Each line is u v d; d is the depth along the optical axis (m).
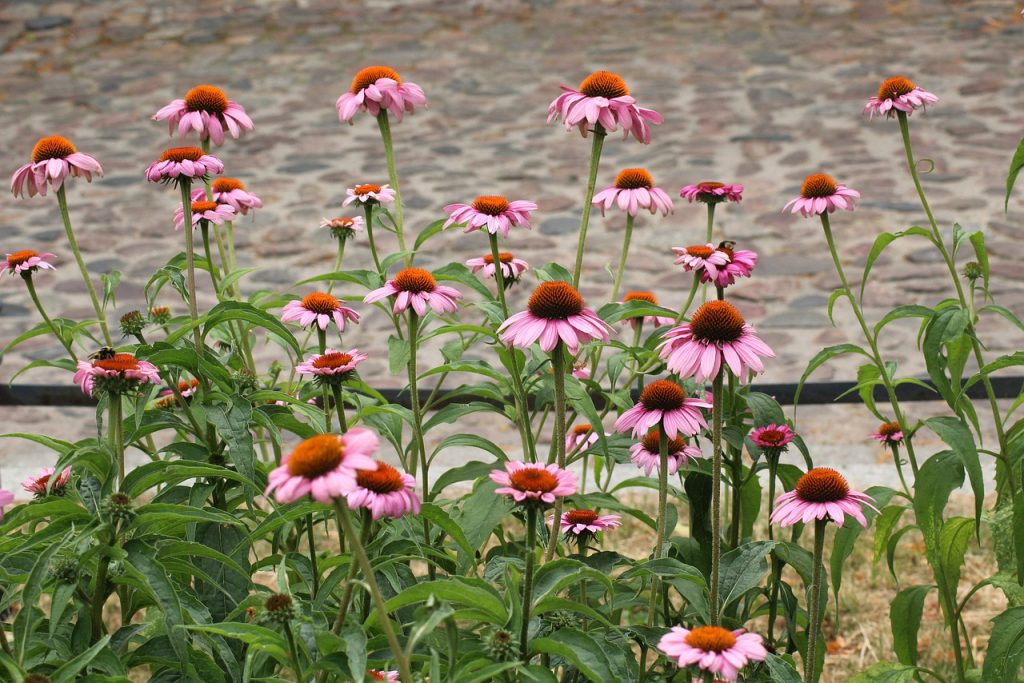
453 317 4.76
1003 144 16.03
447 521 3.61
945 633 6.69
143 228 14.60
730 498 5.87
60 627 3.84
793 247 13.30
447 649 3.56
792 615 4.48
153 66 21.72
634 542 7.50
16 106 19.66
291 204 15.05
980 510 4.27
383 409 4.09
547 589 3.44
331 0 26.34
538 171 16.02
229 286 5.39
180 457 4.36
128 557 3.45
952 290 11.92
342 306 4.52
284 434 8.58
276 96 19.84
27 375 10.74
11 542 3.70
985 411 9.52
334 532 7.14
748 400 4.47
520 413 4.29
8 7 26.03
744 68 20.25
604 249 13.41
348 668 3.13
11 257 4.61
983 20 22.47
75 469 4.12
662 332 4.59
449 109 18.91
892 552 4.95
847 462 8.55
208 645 3.66
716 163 15.91
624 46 22.03
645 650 4.05
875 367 4.95
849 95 18.50
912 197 14.43
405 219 14.37
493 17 24.53
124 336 4.48
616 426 3.83
